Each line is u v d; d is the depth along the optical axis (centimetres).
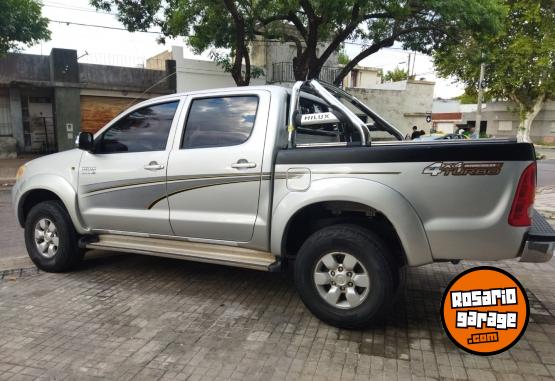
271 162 370
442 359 312
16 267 511
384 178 331
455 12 1334
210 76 1933
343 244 342
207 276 481
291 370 297
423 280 475
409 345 332
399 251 367
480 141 319
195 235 412
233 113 402
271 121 381
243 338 341
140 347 327
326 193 345
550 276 484
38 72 1675
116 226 453
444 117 4675
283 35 1667
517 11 2669
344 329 355
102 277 478
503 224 311
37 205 492
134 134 448
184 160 408
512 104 3828
